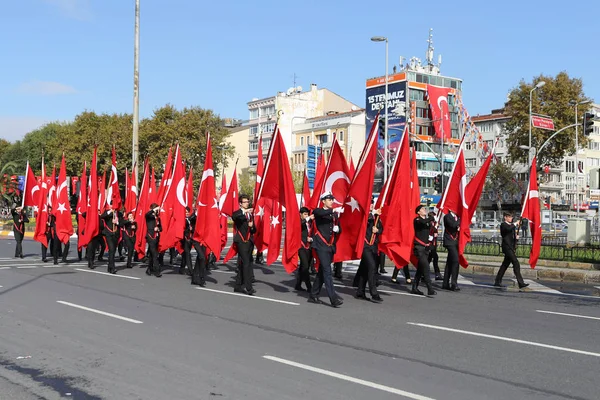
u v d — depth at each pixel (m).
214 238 15.09
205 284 15.23
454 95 81.50
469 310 11.51
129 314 10.82
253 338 8.88
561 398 6.16
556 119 53.59
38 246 30.03
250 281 13.46
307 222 14.10
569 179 90.75
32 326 9.70
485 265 19.77
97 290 13.93
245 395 6.20
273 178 13.77
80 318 10.40
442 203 16.03
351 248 12.77
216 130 60.19
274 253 15.23
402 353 7.99
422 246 13.48
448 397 6.15
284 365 7.36
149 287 14.55
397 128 75.62
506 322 10.24
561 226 58.72
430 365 7.39
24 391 6.38
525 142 54.78
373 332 9.34
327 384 6.58
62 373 7.05
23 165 81.00
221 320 10.30
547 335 9.17
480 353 8.01
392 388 6.44
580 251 20.50
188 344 8.48
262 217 15.13
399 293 13.97
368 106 80.94
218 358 7.70
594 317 10.83
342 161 14.03
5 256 23.53
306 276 13.97
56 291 13.70
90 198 18.66
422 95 79.19
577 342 8.70
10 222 52.75
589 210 89.62
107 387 6.51
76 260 21.89
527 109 54.50
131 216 19.03
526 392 6.34
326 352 8.03
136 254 21.61
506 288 15.25
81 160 62.81
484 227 71.56
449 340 8.78
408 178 13.28
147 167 20.22
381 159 75.19
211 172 15.20
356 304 12.16
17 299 12.48
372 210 13.16
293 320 10.31
